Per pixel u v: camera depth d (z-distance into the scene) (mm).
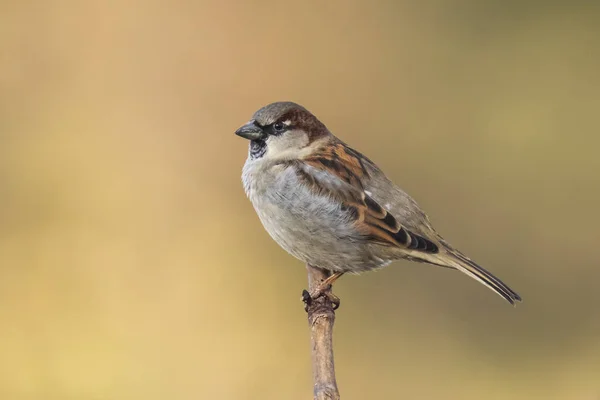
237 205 13570
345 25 15984
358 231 8062
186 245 12812
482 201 13914
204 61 15328
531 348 12195
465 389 11641
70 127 14359
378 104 15234
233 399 10836
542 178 14125
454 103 15219
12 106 14453
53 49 15023
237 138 14594
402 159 14539
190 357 11289
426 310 12469
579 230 13398
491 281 7887
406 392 11555
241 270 12523
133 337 11414
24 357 11031
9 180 13492
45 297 11820
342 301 12523
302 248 8359
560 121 14859
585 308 12680
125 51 15195
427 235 8266
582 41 16109
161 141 14430
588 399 11461
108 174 13812
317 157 8289
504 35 16188
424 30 16156
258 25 15766
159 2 15500
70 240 12656
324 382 6785
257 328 11789
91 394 10734
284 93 15289
